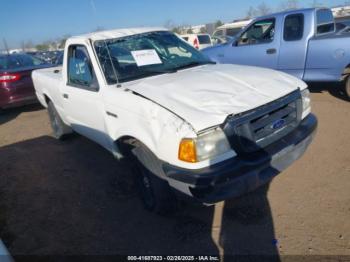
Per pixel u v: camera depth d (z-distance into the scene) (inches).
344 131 180.1
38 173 172.4
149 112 101.7
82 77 145.9
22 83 291.1
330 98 248.1
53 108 207.8
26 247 113.9
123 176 157.1
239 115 94.7
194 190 93.8
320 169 141.3
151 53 142.4
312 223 108.2
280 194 126.1
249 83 111.7
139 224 119.0
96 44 138.3
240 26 743.1
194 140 89.7
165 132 96.0
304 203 119.0
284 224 109.4
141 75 131.8
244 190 96.3
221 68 135.6
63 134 209.0
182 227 114.4
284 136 107.8
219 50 293.7
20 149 213.9
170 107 97.8
